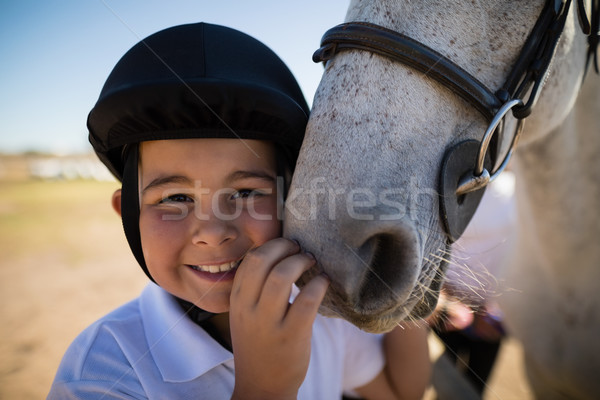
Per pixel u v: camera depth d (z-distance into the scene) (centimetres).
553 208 142
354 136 78
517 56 95
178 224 74
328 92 84
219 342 90
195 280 76
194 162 72
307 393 93
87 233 666
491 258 189
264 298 63
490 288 129
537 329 165
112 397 77
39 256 524
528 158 140
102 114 75
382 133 78
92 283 414
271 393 67
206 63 75
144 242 77
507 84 93
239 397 67
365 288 73
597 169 134
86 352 83
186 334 84
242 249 75
